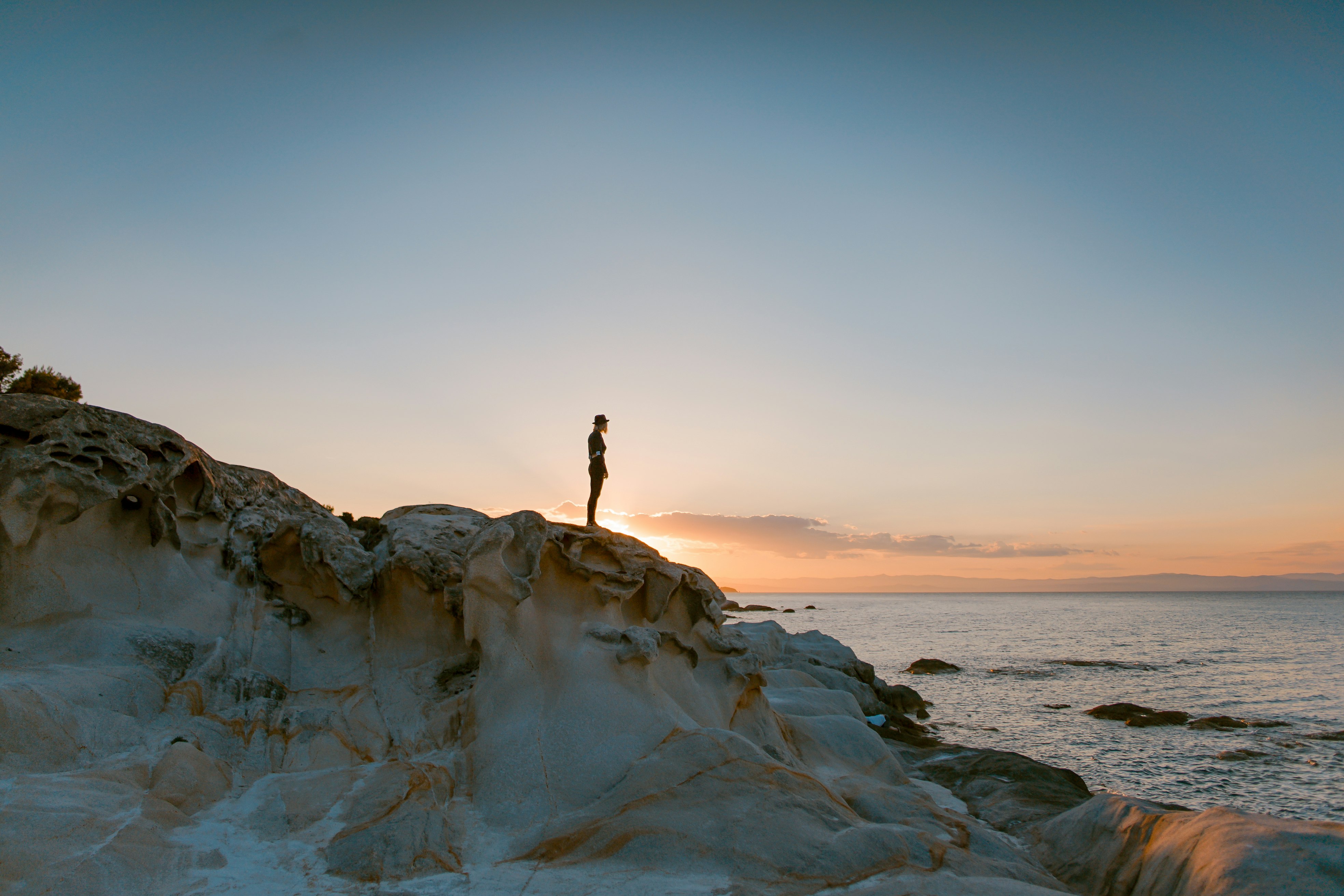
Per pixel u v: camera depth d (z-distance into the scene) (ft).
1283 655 188.14
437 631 43.37
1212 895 25.84
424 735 37.40
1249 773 70.59
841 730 47.91
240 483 47.65
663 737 34.94
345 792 31.65
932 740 66.08
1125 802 35.04
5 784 25.29
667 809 30.27
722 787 31.78
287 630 42.34
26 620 35.04
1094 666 157.79
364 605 43.93
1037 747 80.48
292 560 44.91
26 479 35.27
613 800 30.99
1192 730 89.35
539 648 38.96
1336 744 82.48
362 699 39.06
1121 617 426.92
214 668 36.91
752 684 45.96
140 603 38.60
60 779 26.48
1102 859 32.86
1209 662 169.17
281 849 27.58
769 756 35.94
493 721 36.04
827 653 92.22
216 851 26.45
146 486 39.88
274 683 38.45
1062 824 36.88
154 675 34.60
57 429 37.40
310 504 52.60
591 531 44.96
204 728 33.68
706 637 46.93
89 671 32.55
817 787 33.68
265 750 34.22
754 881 26.89
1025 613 488.85
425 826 28.60
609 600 42.47
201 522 44.32
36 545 36.32
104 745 29.99
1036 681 134.92
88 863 22.99
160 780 28.91
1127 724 92.43
